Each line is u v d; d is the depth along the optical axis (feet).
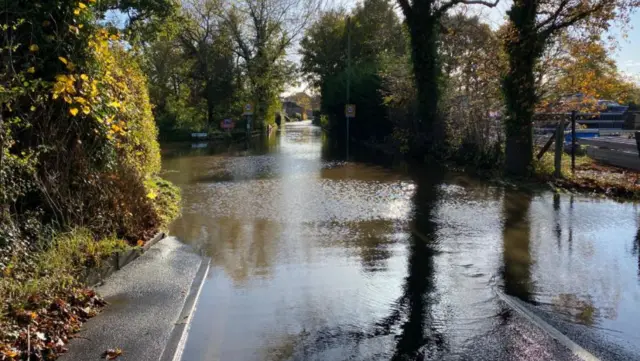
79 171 22.12
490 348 14.70
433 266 22.35
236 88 149.18
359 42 140.26
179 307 17.69
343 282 20.42
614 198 37.60
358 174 54.60
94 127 22.54
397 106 76.07
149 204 28.19
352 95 111.86
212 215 33.65
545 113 47.62
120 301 18.24
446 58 67.21
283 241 26.89
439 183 46.88
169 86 144.46
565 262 22.77
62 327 15.31
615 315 17.04
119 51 28.99
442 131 65.31
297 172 57.21
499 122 52.85
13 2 19.36
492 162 53.26
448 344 15.02
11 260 16.85
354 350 14.71
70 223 21.16
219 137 130.52
